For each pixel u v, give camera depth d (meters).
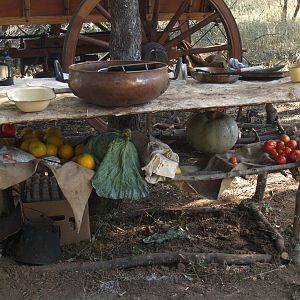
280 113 7.38
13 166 3.10
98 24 7.38
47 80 3.92
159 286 3.29
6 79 3.69
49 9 6.05
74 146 3.54
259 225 4.00
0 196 3.66
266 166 3.40
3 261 3.46
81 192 3.16
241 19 12.27
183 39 6.97
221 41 10.77
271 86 3.41
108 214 4.17
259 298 3.19
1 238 3.51
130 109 3.00
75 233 3.74
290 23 11.66
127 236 3.91
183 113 7.04
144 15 6.42
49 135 3.46
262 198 4.36
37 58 6.84
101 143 3.32
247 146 3.68
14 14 5.94
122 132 3.46
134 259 3.46
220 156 3.56
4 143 3.50
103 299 3.17
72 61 5.64
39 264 3.42
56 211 3.65
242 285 3.31
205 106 3.08
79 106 3.07
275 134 4.96
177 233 3.88
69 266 3.40
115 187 3.15
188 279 3.35
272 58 9.70
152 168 3.11
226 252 3.66
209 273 3.40
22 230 3.50
